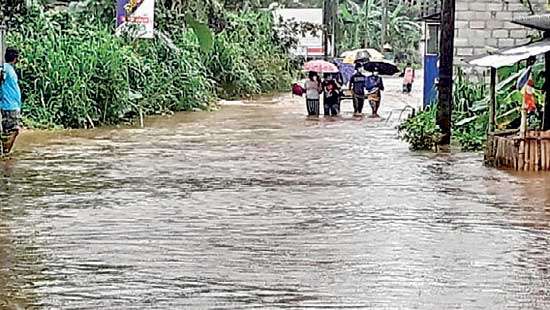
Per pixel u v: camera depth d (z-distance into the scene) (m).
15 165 18.17
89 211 13.17
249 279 9.39
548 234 11.80
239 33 49.56
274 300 8.65
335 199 14.37
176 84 35.09
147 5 33.34
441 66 21.98
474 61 19.53
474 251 10.78
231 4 52.69
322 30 62.38
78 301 8.64
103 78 28.11
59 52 27.58
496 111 21.73
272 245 10.99
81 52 28.23
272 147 21.94
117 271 9.71
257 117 32.06
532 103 18.28
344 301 8.64
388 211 13.35
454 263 10.17
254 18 52.94
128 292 8.93
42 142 22.73
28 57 26.92
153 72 33.25
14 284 9.23
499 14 28.16
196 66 37.97
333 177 16.84
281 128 27.53
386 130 26.91
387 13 88.12
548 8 26.23
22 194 14.63
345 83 48.81
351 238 11.44
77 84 27.08
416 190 15.33
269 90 50.94
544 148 18.00
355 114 33.94
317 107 33.09
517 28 28.19
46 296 8.81
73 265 9.97
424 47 31.53
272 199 14.30
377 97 33.78
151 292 8.93
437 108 22.14
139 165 18.33
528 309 8.46
